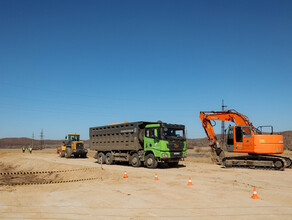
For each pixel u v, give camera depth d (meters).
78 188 12.38
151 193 10.87
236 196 10.15
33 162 27.77
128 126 21.69
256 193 10.07
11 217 7.62
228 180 14.06
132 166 21.80
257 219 7.27
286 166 18.17
